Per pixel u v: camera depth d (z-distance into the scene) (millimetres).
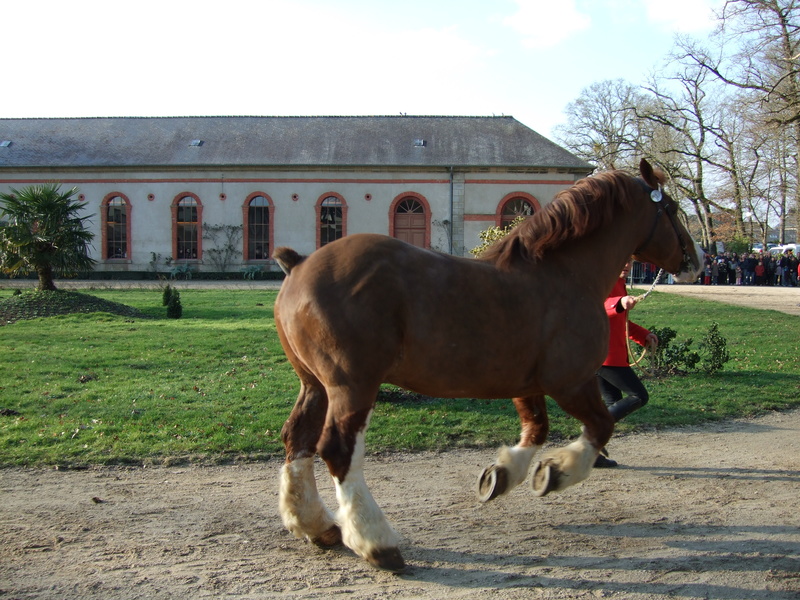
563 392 3967
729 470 5684
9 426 6512
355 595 3357
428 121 39688
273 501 4852
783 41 15781
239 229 36344
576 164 35406
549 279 4020
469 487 5215
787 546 4031
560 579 3566
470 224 35875
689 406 7910
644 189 4629
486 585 3492
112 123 39781
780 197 50406
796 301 22922
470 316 3709
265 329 13953
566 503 4832
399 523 4406
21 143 37594
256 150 37094
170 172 36219
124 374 9281
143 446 6078
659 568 3713
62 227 17953
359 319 3531
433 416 7211
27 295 17188
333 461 3553
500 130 38469
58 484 5172
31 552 3844
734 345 12680
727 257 37125
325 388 3787
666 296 23734
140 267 36562
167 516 4508
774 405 8055
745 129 20203
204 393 8141
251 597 3326
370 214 36188
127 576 3537
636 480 5402
